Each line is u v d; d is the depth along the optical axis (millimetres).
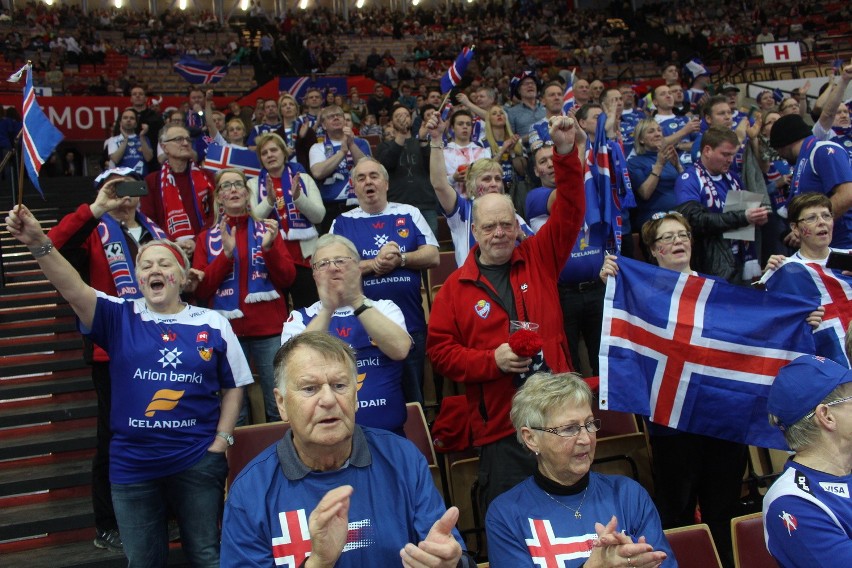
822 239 4332
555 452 2957
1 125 12070
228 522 2477
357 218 5086
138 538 3510
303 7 33969
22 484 4703
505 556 2920
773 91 10039
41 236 3338
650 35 27094
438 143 5082
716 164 5395
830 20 24766
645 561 2432
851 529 2588
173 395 3525
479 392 3652
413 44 27297
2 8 27484
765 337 3871
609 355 3916
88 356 4254
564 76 8328
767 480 4680
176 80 22562
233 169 4949
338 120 6914
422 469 2594
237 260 4801
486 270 3807
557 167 3641
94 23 26219
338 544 2221
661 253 4227
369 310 3580
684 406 3869
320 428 2426
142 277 3635
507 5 31578
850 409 2674
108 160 9273
